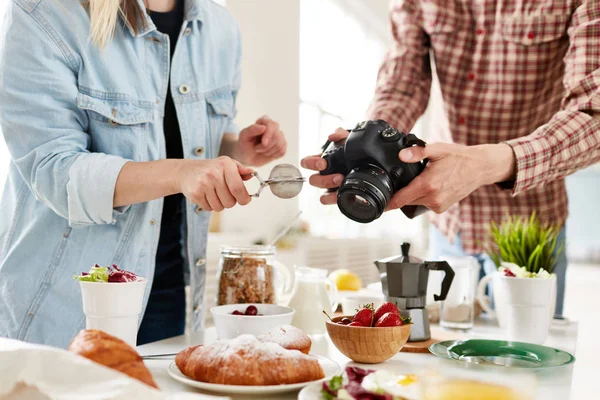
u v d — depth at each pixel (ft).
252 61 14.40
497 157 4.26
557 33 5.63
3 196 4.56
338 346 3.41
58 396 2.07
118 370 2.27
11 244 4.40
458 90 6.15
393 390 2.33
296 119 15.75
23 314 4.30
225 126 5.26
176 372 2.84
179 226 4.89
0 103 3.94
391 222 22.62
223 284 4.26
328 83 19.42
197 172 3.60
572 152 4.53
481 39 5.92
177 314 4.92
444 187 3.94
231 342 2.76
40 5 4.00
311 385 2.59
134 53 4.45
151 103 4.52
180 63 4.75
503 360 3.45
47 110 3.97
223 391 2.60
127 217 4.35
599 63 4.83
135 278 3.15
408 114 6.15
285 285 4.89
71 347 2.33
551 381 3.14
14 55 3.93
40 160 3.93
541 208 6.03
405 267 3.92
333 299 4.68
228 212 13.89
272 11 14.84
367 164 3.74
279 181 3.67
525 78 5.85
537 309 4.09
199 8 4.78
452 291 4.64
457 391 2.11
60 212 3.99
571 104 4.82
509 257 4.89
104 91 4.26
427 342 3.93
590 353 10.55
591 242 28.12
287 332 3.11
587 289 21.88
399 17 6.32
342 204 3.63
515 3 5.72
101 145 4.37
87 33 4.16
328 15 19.20
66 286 4.29
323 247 16.61
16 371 2.12
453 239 6.26
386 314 3.41
